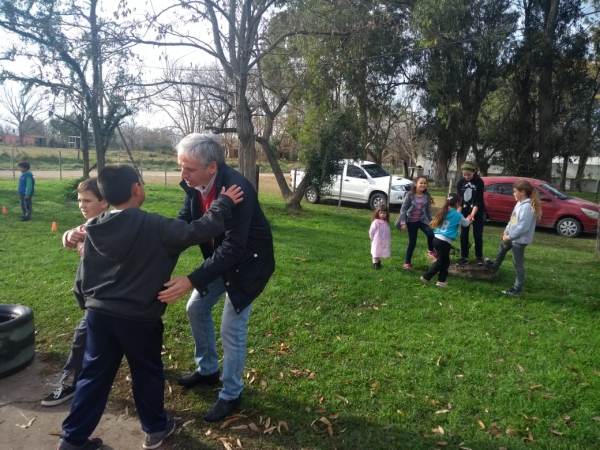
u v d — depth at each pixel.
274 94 14.78
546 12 21.95
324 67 12.62
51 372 3.75
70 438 2.57
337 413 3.26
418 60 19.91
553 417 3.32
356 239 10.12
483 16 20.03
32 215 11.69
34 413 3.19
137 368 2.70
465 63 20.77
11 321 3.65
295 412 3.27
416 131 26.48
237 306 3.02
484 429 3.15
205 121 13.93
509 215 14.55
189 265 7.16
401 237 10.98
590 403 3.49
